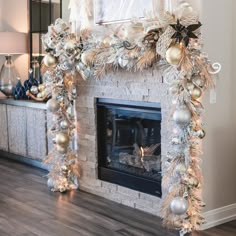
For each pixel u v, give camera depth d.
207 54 3.70
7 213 4.21
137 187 4.36
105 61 4.19
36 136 5.88
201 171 3.77
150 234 3.70
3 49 6.54
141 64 3.80
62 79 4.79
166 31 3.44
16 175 5.60
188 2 3.71
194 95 3.50
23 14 6.82
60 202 4.54
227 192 3.99
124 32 4.05
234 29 3.88
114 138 4.70
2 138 6.57
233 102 3.95
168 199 3.70
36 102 5.78
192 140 3.58
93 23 4.61
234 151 4.01
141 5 4.02
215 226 3.88
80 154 4.97
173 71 3.56
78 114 4.93
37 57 6.57
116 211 4.28
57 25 4.63
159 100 3.94
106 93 4.54
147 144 4.33
